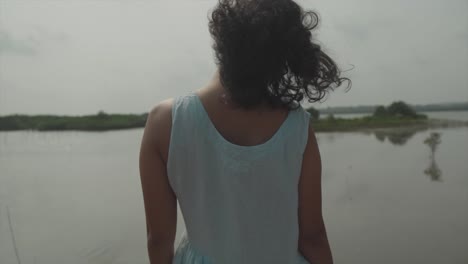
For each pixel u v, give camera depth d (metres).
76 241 6.95
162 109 0.94
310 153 0.99
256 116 0.91
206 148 0.90
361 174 12.60
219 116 0.90
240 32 0.82
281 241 0.96
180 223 5.46
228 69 0.85
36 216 8.88
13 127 53.16
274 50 0.84
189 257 1.02
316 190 1.02
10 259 6.10
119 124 59.62
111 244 6.73
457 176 11.74
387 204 8.50
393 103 51.84
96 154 23.47
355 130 40.28
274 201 0.93
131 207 9.65
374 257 5.46
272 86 0.88
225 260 0.96
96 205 9.95
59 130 55.88
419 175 12.16
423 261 5.18
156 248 1.03
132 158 20.88
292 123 0.93
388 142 24.98
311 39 0.91
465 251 5.57
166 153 0.94
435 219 7.23
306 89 0.94
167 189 0.99
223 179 0.91
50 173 16.19
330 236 6.48
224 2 0.89
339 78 0.98
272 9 0.84
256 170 0.90
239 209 0.92
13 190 12.43
